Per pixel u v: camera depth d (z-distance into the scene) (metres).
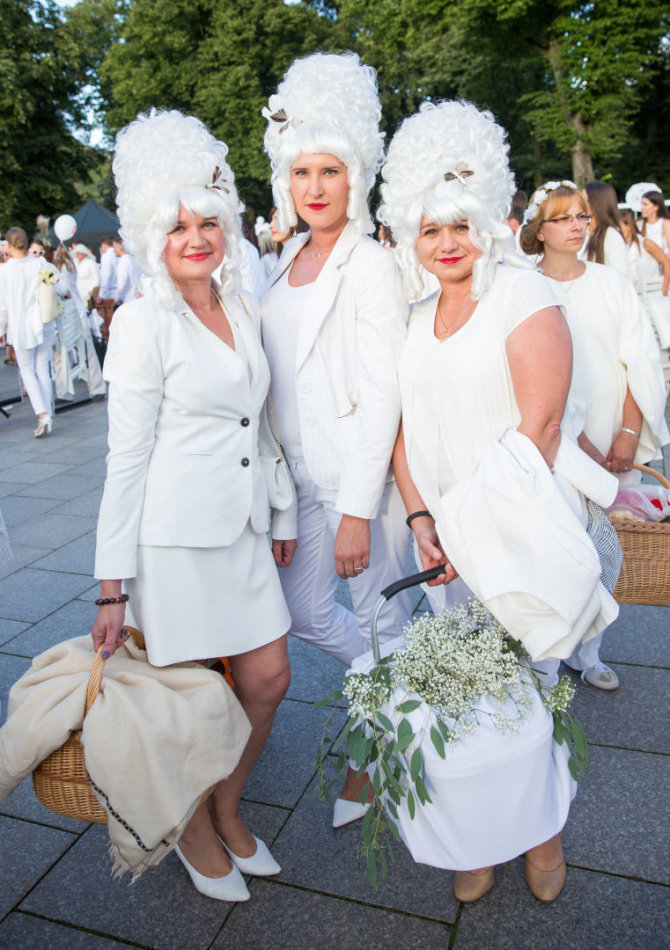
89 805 1.84
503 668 1.83
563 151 22.86
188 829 2.07
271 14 28.11
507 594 1.78
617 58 21.17
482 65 28.30
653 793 2.39
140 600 1.97
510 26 22.00
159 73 29.75
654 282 6.54
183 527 1.95
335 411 2.20
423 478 2.06
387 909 2.06
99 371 9.66
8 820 2.47
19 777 1.83
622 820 2.30
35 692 1.84
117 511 1.90
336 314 2.15
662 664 3.09
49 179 30.30
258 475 2.11
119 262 11.26
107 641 1.89
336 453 2.21
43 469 6.55
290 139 2.05
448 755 1.76
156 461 1.96
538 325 1.81
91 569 4.33
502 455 1.78
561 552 1.73
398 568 2.41
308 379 2.19
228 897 2.11
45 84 29.98
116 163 1.96
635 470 3.00
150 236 1.92
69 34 30.69
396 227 1.96
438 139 1.84
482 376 1.88
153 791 1.76
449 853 1.82
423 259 1.94
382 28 24.28
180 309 1.95
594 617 1.82
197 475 1.97
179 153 1.91
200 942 2.00
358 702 1.83
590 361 2.77
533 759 1.80
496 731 1.79
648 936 1.93
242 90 28.69
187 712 1.81
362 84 2.07
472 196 1.81
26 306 7.45
